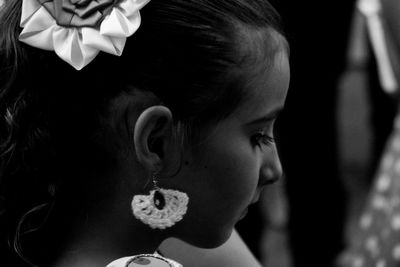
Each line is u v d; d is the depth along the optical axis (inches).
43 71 60.9
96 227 62.4
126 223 62.3
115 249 62.6
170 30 59.9
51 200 61.9
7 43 62.0
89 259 62.1
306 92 154.8
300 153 159.2
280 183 159.9
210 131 61.2
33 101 61.2
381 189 129.8
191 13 60.4
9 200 62.3
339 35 151.9
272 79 62.8
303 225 164.2
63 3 59.8
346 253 162.7
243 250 79.6
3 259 63.3
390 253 124.0
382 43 155.6
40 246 62.9
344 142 167.6
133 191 61.5
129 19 58.7
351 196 169.5
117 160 61.0
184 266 77.0
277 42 63.5
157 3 60.3
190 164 61.5
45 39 59.8
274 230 160.6
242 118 62.0
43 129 61.1
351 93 162.9
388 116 166.6
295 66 152.6
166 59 59.7
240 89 61.2
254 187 63.9
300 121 156.7
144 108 59.9
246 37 61.7
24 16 60.4
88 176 61.6
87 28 58.9
